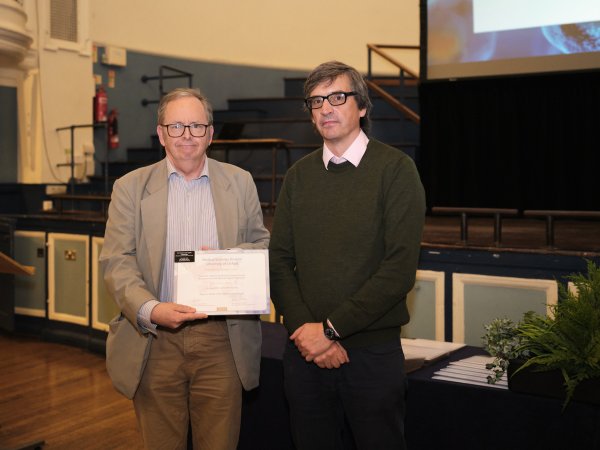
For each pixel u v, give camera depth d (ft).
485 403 5.52
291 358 5.35
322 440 5.30
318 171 5.34
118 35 20.57
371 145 5.27
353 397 5.09
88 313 14.03
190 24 22.30
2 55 15.39
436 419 5.74
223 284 5.28
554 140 13.15
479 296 9.15
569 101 12.98
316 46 24.29
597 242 9.65
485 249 9.04
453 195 13.99
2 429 9.45
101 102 19.22
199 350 5.57
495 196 13.71
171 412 5.63
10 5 14.44
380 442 5.05
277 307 5.51
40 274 14.90
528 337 5.43
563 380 5.11
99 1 20.01
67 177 17.90
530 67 12.97
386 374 5.02
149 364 5.65
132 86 20.98
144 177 5.82
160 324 5.26
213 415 5.59
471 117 13.71
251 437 6.64
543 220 14.01
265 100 21.48
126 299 5.38
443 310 9.43
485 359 6.40
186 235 5.74
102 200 14.85
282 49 24.00
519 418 5.38
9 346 14.32
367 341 5.03
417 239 5.01
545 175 13.29
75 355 13.60
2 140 17.40
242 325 5.70
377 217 5.06
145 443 5.64
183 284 5.27
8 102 17.49
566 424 5.20
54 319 14.67
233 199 5.86
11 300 10.40
